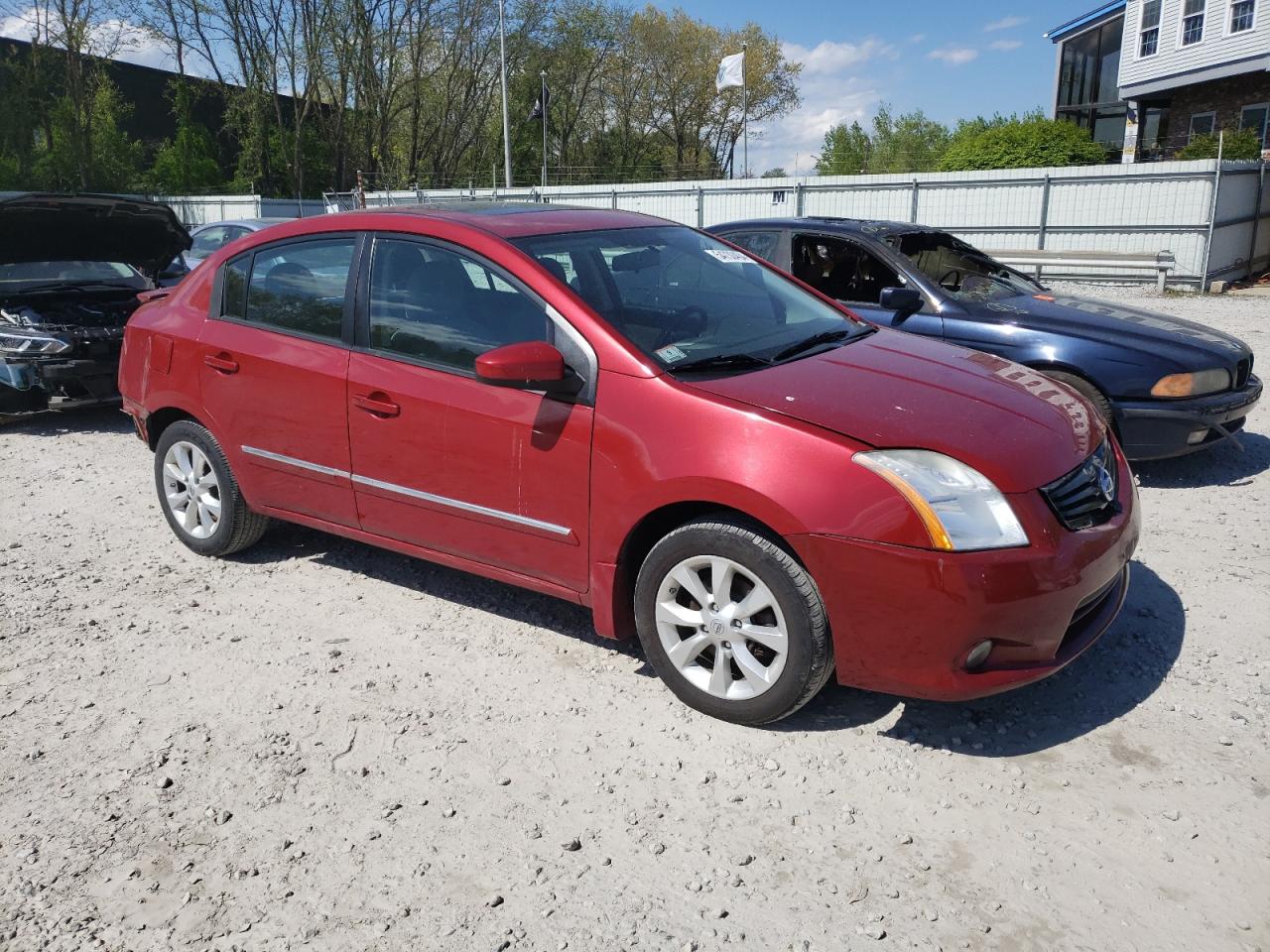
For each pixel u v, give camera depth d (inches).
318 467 161.0
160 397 182.9
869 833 107.6
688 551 125.3
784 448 116.6
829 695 135.6
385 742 126.6
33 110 1421.0
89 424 314.0
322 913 97.7
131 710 135.5
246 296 172.1
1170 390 214.8
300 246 165.2
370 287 153.9
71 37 1395.2
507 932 94.7
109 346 291.7
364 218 158.6
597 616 136.4
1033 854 103.7
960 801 112.4
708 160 2252.7
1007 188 752.3
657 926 95.1
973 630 111.0
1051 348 221.9
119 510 221.8
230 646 153.6
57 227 281.1
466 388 140.7
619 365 129.0
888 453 114.3
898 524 110.8
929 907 96.5
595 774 119.2
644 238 161.0
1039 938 92.4
